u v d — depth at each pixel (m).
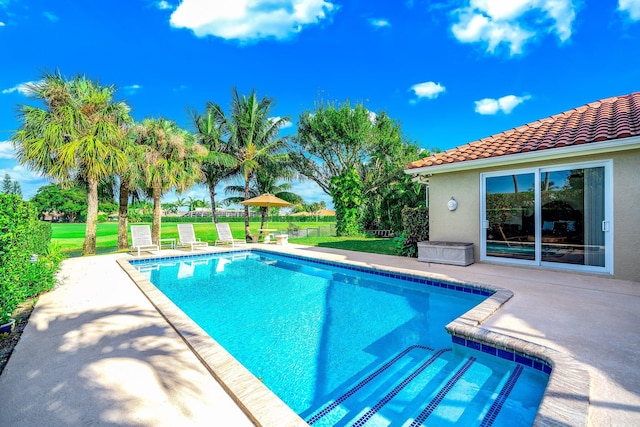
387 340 5.04
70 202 40.00
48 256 8.01
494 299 5.58
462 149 10.27
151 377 3.34
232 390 3.00
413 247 11.13
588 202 7.49
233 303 7.07
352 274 9.91
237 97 20.62
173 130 16.50
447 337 5.11
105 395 3.01
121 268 9.77
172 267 11.42
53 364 3.61
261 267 11.38
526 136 9.09
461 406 3.30
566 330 4.32
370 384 3.79
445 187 9.95
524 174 8.43
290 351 4.72
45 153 11.57
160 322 4.96
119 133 13.09
